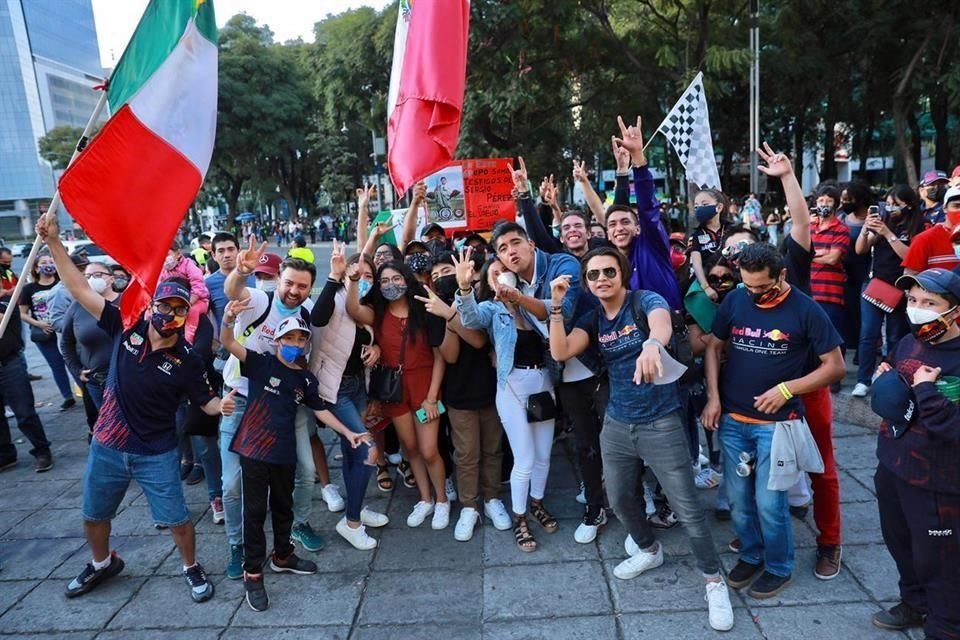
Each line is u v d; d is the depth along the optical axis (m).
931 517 2.55
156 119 3.35
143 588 3.63
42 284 7.29
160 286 3.32
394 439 4.82
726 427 3.24
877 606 3.11
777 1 14.62
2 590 3.68
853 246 5.53
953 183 4.22
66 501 4.89
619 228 3.83
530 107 15.55
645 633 3.02
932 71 13.59
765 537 3.19
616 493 3.33
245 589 3.49
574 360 3.74
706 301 3.75
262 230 42.38
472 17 12.57
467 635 3.08
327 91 19.92
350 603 3.38
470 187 7.75
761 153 3.65
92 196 3.23
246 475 3.34
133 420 3.33
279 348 3.41
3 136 77.38
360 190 5.00
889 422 2.72
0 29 75.50
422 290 4.04
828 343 2.94
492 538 3.98
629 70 15.69
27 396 5.42
